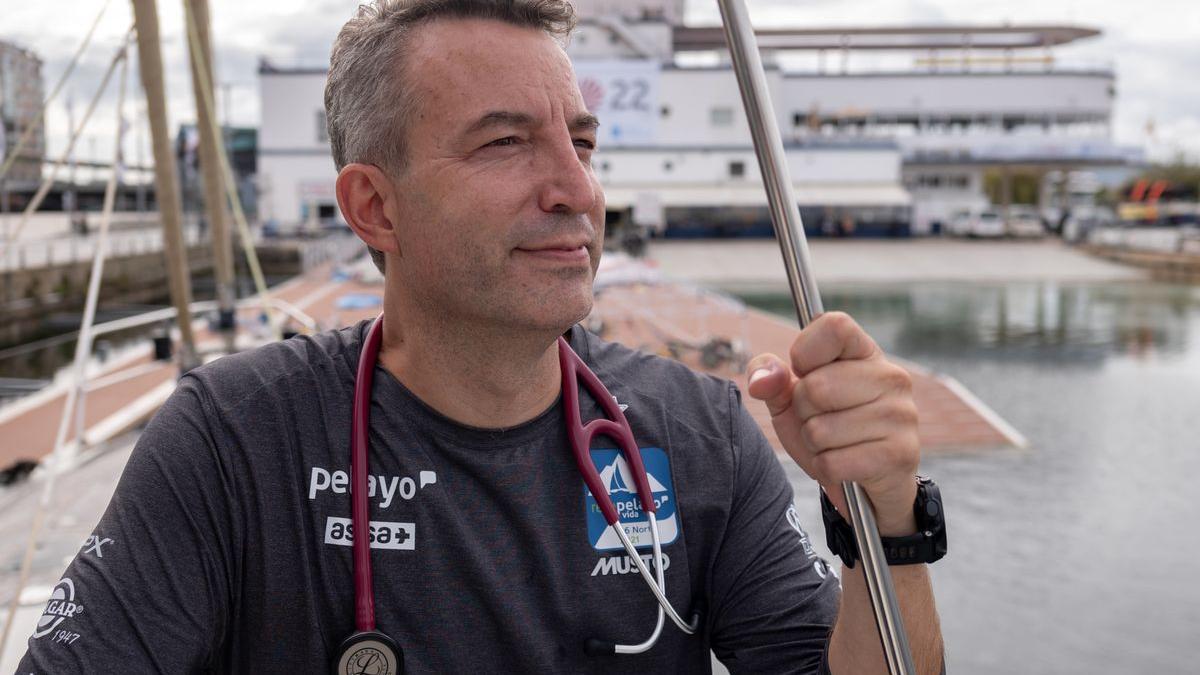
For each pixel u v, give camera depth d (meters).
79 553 1.10
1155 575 6.86
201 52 7.63
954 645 5.75
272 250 34.75
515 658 1.13
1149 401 13.68
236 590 1.12
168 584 1.07
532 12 1.12
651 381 1.33
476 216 1.07
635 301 23.16
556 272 1.09
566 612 1.15
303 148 42.16
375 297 22.38
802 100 53.34
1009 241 47.09
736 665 1.27
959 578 6.82
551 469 1.19
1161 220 56.38
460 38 1.09
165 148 6.37
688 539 1.25
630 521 1.21
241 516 1.12
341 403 1.18
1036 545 7.52
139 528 1.08
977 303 27.31
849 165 45.91
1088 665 5.50
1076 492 9.04
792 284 0.91
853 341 0.89
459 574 1.13
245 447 1.13
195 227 39.31
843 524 1.04
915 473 0.97
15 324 22.06
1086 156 52.50
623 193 43.81
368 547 1.11
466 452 1.15
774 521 1.30
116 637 1.03
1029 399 13.88
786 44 58.22
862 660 1.06
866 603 1.05
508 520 1.15
